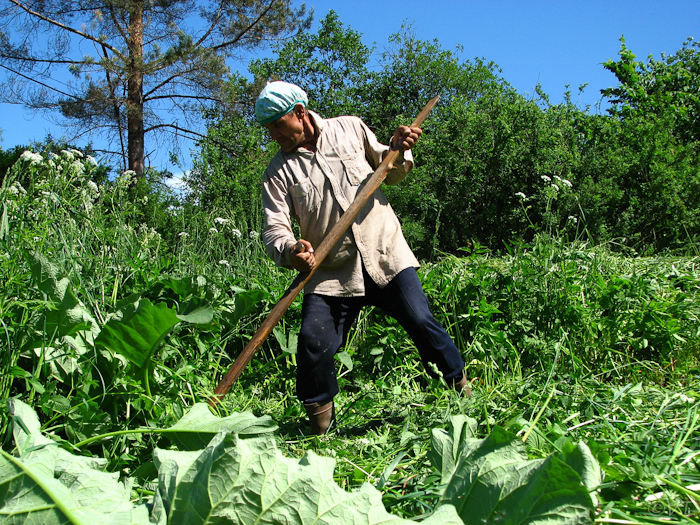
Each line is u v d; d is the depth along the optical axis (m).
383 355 4.04
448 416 2.58
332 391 2.96
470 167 13.46
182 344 3.46
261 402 3.57
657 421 2.44
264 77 21.69
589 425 2.47
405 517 1.63
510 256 5.53
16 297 2.68
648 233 10.33
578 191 10.85
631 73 22.47
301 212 2.99
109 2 17.86
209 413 1.93
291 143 2.97
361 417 3.19
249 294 3.08
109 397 2.37
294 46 27.19
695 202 10.43
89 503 1.34
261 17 19.75
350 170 2.96
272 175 3.03
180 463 1.46
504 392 3.23
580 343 4.19
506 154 12.83
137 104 18.69
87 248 3.93
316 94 26.55
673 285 5.33
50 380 2.45
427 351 3.02
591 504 1.19
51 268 2.45
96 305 3.07
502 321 4.36
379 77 26.11
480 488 1.35
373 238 2.96
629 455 1.96
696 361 4.12
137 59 18.00
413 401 3.17
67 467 1.46
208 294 3.72
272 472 1.30
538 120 13.08
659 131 12.23
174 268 4.76
